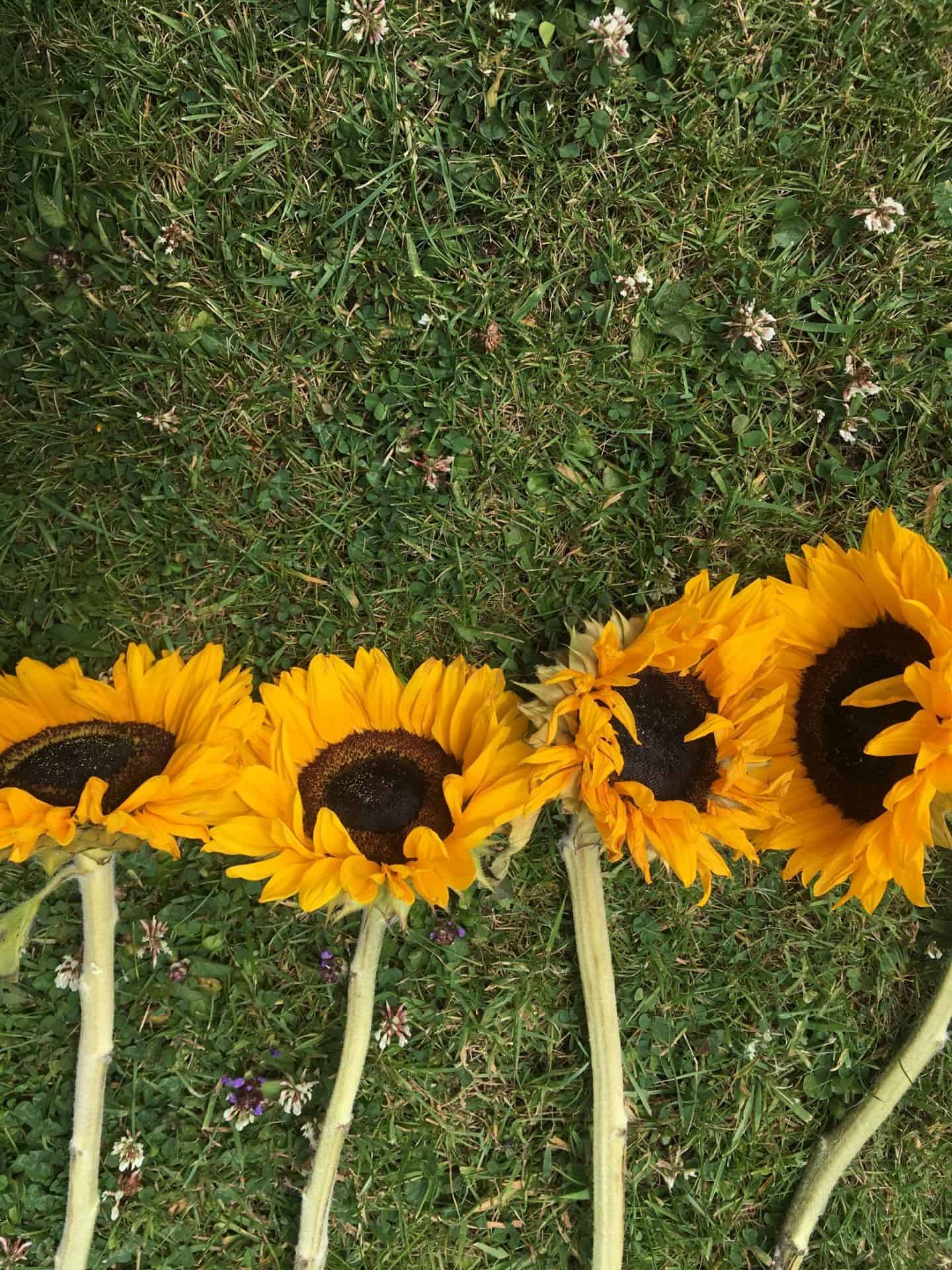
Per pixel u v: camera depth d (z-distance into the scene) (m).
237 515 0.74
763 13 0.72
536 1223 0.75
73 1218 0.70
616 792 0.65
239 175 0.72
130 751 0.66
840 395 0.74
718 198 0.73
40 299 0.72
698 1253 0.75
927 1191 0.76
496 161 0.72
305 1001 0.74
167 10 0.71
